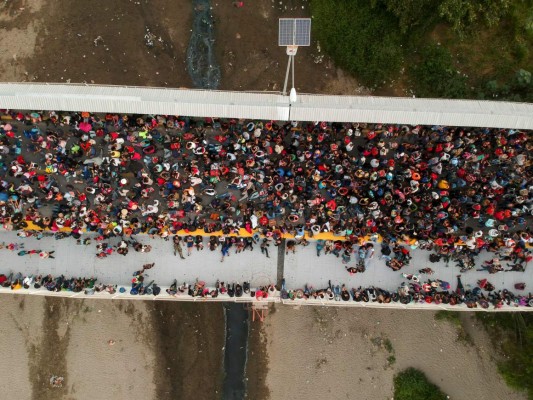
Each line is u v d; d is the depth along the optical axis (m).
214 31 27.56
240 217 24.22
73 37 27.06
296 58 27.38
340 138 24.09
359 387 28.08
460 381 28.06
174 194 23.53
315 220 23.94
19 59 27.05
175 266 24.56
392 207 23.53
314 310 28.20
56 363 28.00
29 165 23.69
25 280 23.70
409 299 23.94
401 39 26.89
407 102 21.70
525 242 24.03
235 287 24.05
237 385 28.23
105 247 24.16
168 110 21.47
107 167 23.84
